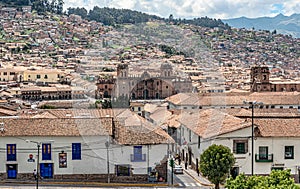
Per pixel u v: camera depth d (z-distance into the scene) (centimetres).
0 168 4959
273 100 9456
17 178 4956
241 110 6397
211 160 4403
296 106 9425
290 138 5075
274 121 5250
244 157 5012
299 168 5072
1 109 7475
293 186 2317
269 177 2498
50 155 4925
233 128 4972
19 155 4953
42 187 4659
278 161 5075
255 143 5056
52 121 5047
